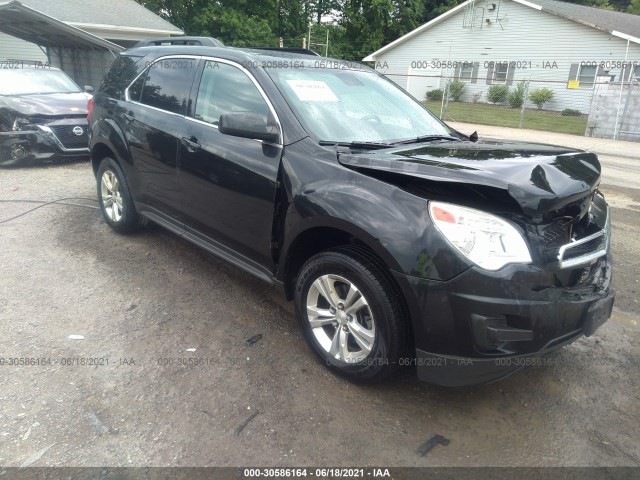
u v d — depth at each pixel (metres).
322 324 3.12
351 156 2.93
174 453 2.45
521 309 2.41
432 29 30.00
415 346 2.63
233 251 3.72
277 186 3.21
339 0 38.84
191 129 3.90
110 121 4.88
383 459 2.47
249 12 29.86
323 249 3.29
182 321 3.65
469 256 2.43
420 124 3.96
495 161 2.76
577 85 23.92
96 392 2.86
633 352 3.50
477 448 2.57
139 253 4.82
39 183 7.27
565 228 2.69
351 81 4.00
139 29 19.86
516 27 26.95
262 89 3.49
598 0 47.00
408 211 2.59
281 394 2.90
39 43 17.64
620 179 9.50
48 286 4.09
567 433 2.70
